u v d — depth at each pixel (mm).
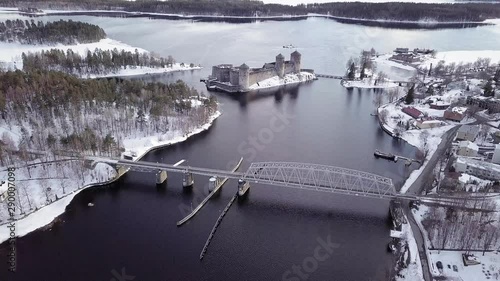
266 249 123500
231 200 146500
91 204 145375
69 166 161000
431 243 122000
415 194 143375
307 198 149875
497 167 157875
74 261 118062
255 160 179125
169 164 172750
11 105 187625
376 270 115375
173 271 114438
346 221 136625
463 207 132000
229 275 113375
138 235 129375
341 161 179750
